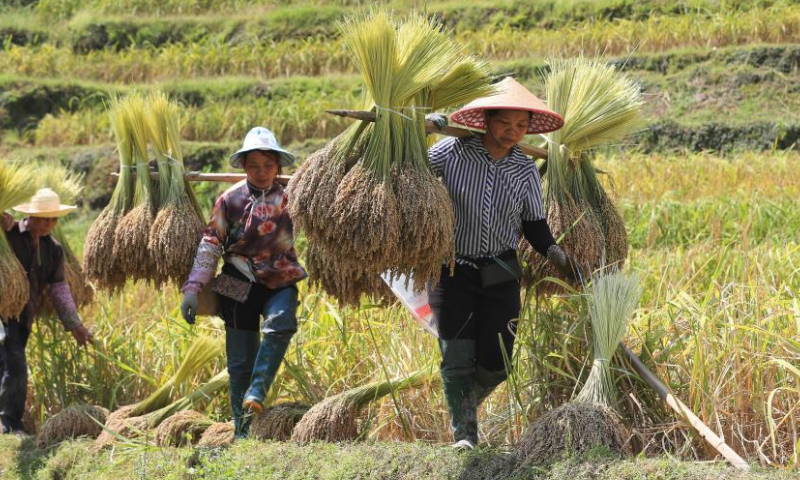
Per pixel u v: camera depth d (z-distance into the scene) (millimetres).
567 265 8094
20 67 39562
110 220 9305
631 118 8500
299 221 7395
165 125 9203
